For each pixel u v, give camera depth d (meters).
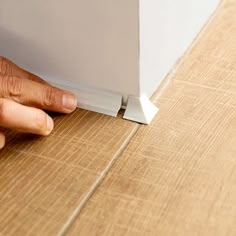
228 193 0.51
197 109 0.62
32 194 0.53
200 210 0.50
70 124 0.61
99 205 0.51
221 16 0.79
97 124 0.61
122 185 0.53
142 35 0.55
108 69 0.59
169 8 0.60
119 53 0.57
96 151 0.58
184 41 0.71
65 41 0.59
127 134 0.60
